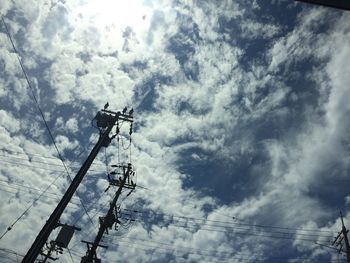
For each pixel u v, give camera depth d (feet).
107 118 58.54
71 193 46.78
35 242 41.16
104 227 66.95
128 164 72.90
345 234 62.39
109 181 72.23
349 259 59.82
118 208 69.26
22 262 39.34
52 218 43.62
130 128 58.23
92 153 52.75
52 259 73.10
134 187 71.77
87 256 63.36
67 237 74.64
